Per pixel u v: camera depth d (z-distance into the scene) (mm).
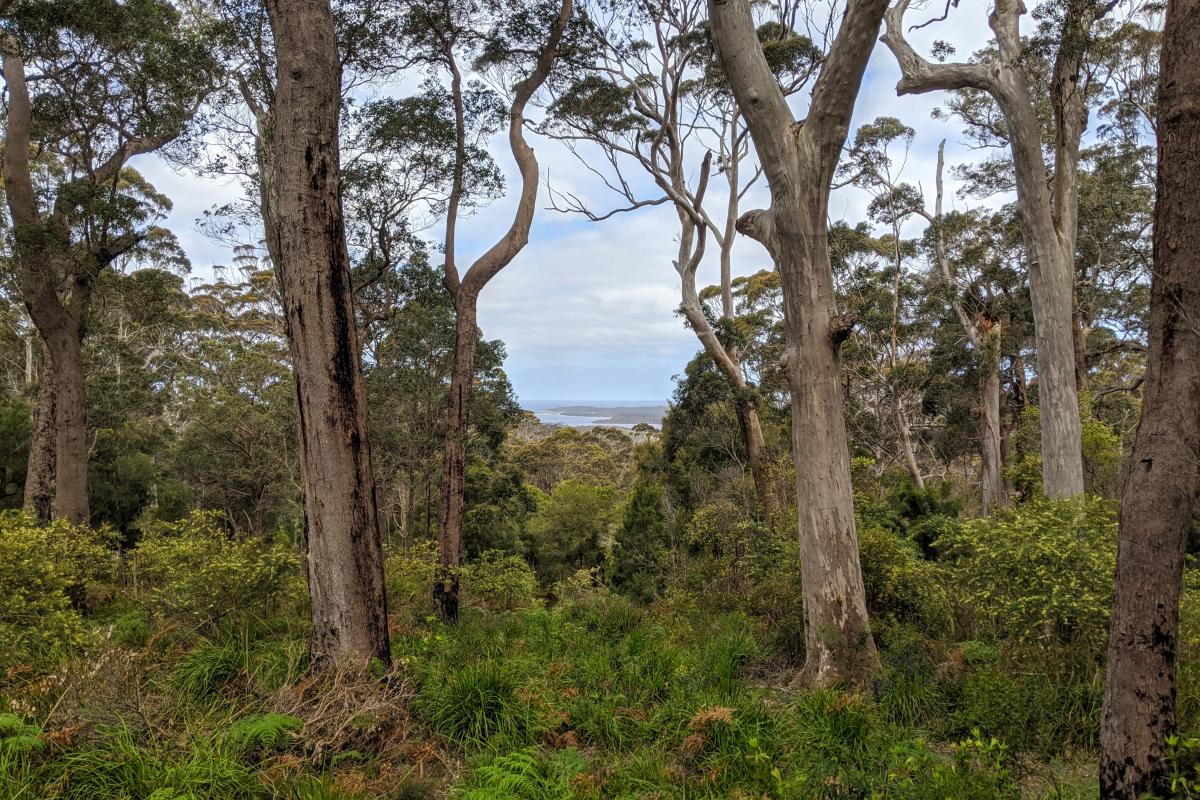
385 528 21094
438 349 18047
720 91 18172
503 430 21703
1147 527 3295
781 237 7160
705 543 13844
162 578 8719
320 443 5375
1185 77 3311
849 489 6957
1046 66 14648
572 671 6285
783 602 7957
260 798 3676
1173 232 3309
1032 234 11461
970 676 5574
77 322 11672
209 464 23625
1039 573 5395
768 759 4059
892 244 24188
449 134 10344
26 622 5812
